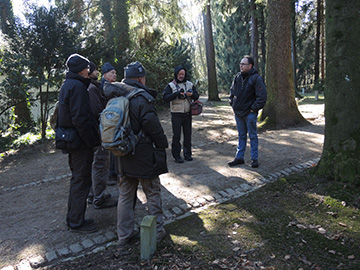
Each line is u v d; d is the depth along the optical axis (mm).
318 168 4215
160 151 2998
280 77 9125
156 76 15656
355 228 3037
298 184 4176
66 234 3438
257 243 2916
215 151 6844
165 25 16625
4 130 10422
